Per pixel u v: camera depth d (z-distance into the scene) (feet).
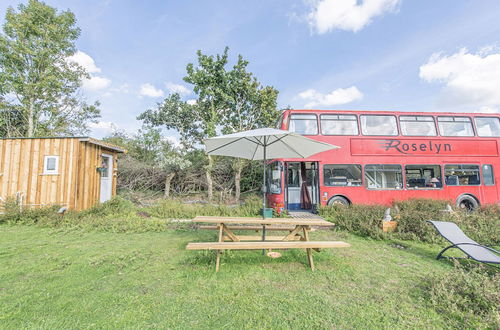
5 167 28.37
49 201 28.09
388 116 32.53
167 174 51.60
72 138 28.99
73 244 17.44
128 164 48.52
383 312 8.71
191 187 55.62
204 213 31.55
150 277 11.56
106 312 8.50
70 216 25.03
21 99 53.21
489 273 12.42
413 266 13.43
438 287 9.86
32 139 28.81
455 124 33.12
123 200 32.96
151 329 7.59
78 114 60.95
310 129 31.58
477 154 32.63
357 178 31.12
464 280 10.05
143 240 18.78
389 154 31.68
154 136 52.13
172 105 50.21
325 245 12.53
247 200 37.22
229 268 12.82
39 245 17.12
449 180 31.96
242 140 16.76
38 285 10.57
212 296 9.71
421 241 18.47
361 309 8.88
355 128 31.99
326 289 10.52
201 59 47.32
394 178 31.42
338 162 31.14
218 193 53.06
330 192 30.83
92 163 31.58
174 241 18.51
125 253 15.16
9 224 23.58
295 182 34.12
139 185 50.90
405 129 32.40
